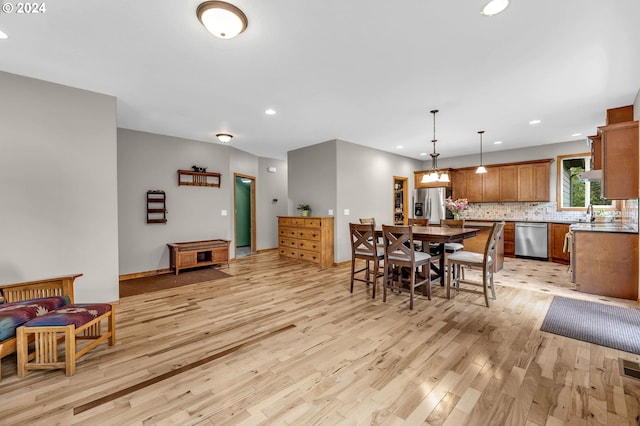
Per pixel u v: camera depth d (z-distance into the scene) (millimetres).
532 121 4363
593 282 3572
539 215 6137
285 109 3807
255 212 7094
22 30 2086
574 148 5695
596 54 2467
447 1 1824
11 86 2748
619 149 3223
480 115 4070
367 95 3346
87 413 1557
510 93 3297
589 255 3594
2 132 2711
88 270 3145
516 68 2717
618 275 3418
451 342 2332
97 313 2166
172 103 3570
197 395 1701
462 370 1933
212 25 1921
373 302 3344
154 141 4934
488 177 6645
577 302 3258
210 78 2900
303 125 4543
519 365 1987
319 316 2922
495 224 3104
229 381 1837
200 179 5480
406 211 7277
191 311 3094
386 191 6609
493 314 2932
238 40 2244
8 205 2736
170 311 3098
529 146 6191
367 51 2420
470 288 3863
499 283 4094
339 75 2850
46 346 1938
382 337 2434
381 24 2059
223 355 2164
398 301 3369
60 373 1940
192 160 5387
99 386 1796
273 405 1609
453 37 2223
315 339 2414
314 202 5848
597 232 3531
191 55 2463
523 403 1603
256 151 6617
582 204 5773
